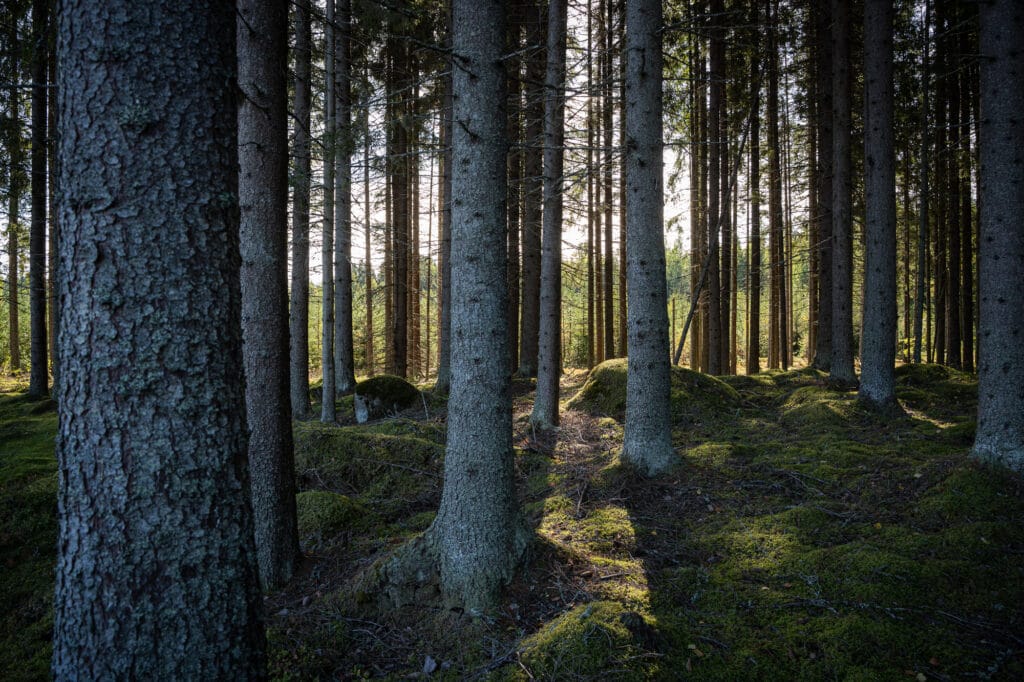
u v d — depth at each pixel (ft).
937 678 10.02
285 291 15.05
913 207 60.39
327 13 29.99
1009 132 16.42
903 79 43.55
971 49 45.85
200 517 7.04
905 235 63.77
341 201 33.65
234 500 7.41
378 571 13.62
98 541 6.73
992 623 11.24
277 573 14.78
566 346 86.63
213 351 7.22
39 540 16.24
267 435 14.71
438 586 13.23
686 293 107.96
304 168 24.64
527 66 39.68
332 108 29.78
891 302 27.17
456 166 13.10
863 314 27.99
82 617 6.77
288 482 15.11
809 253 63.16
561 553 14.65
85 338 6.72
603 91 34.86
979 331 17.12
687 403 30.14
